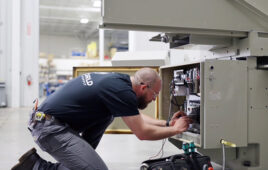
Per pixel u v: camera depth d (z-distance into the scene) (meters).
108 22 1.43
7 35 7.11
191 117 1.77
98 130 1.79
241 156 1.78
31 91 7.44
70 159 1.46
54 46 15.31
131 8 1.46
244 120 1.68
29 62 7.41
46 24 13.24
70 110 1.47
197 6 1.58
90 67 2.98
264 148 1.74
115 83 1.44
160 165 1.47
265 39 1.72
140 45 4.52
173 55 3.20
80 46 15.73
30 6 7.35
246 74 1.68
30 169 1.59
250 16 1.69
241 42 1.77
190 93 1.89
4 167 2.12
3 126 4.12
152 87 1.48
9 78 7.16
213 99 1.61
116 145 2.92
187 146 1.61
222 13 1.63
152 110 2.81
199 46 1.94
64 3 9.91
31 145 2.90
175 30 1.59
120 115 1.40
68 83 1.58
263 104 1.74
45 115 1.47
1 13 7.04
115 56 3.14
